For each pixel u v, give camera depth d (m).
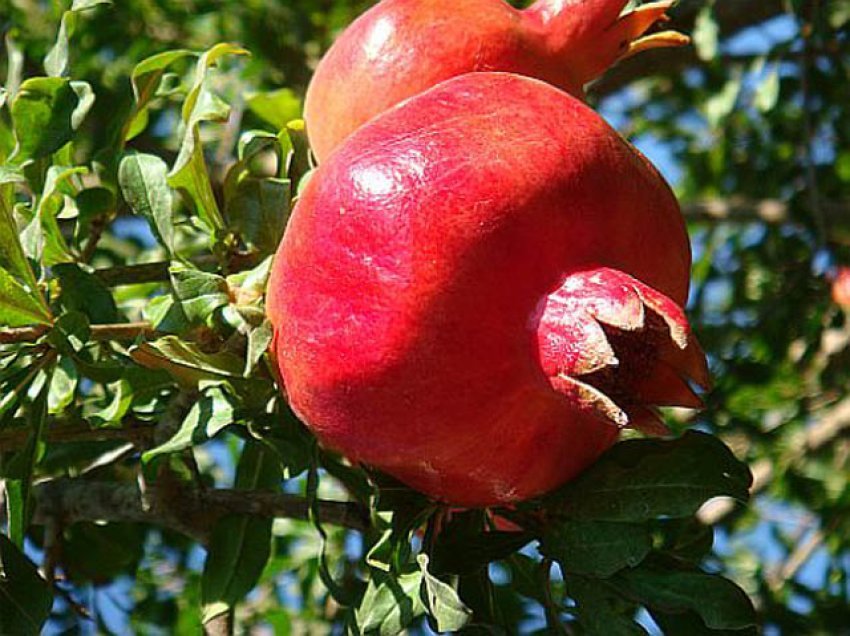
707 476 0.47
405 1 0.49
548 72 0.49
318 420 0.45
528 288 0.43
